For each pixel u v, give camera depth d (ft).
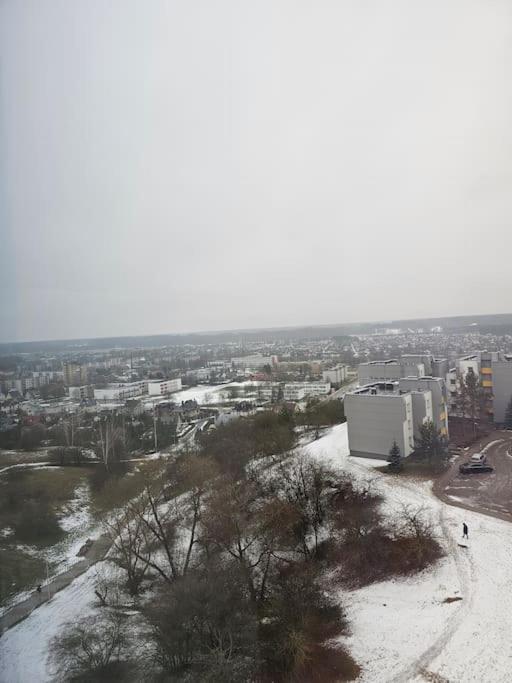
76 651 108.88
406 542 148.56
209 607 114.01
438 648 106.11
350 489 190.19
